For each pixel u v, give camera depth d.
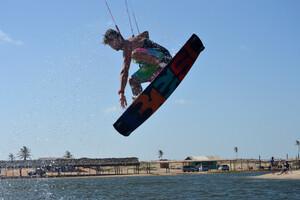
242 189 78.00
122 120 12.92
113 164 176.62
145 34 13.52
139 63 13.46
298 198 57.47
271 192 68.94
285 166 150.12
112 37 13.02
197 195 66.00
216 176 149.75
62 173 163.75
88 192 78.31
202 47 13.52
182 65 13.29
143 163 199.50
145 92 13.04
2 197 69.31
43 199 65.19
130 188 88.50
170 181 117.25
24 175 150.38
